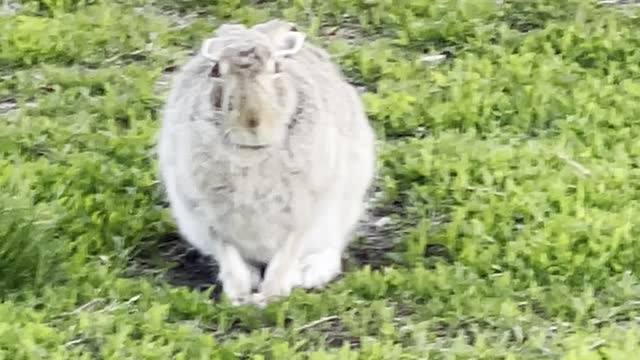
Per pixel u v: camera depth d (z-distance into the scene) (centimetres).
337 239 1482
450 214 1591
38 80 1902
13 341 1292
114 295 1398
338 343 1342
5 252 1406
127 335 1320
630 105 1831
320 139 1393
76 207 1548
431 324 1362
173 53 1988
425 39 2041
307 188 1398
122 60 1992
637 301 1411
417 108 1831
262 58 1336
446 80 1906
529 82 1903
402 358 1296
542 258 1466
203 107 1375
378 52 1984
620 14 2105
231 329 1369
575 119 1802
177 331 1325
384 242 1561
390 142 1775
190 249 1534
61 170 1628
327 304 1386
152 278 1473
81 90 1867
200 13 2141
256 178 1380
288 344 1315
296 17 2106
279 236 1421
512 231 1538
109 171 1639
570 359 1280
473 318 1370
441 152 1725
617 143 1752
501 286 1427
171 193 1464
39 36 2005
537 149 1717
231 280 1421
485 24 2069
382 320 1366
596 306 1399
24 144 1706
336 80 1498
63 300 1376
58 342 1305
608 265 1476
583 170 1664
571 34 2016
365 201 1592
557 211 1582
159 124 1738
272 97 1341
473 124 1812
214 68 1359
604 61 1977
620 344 1316
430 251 1527
